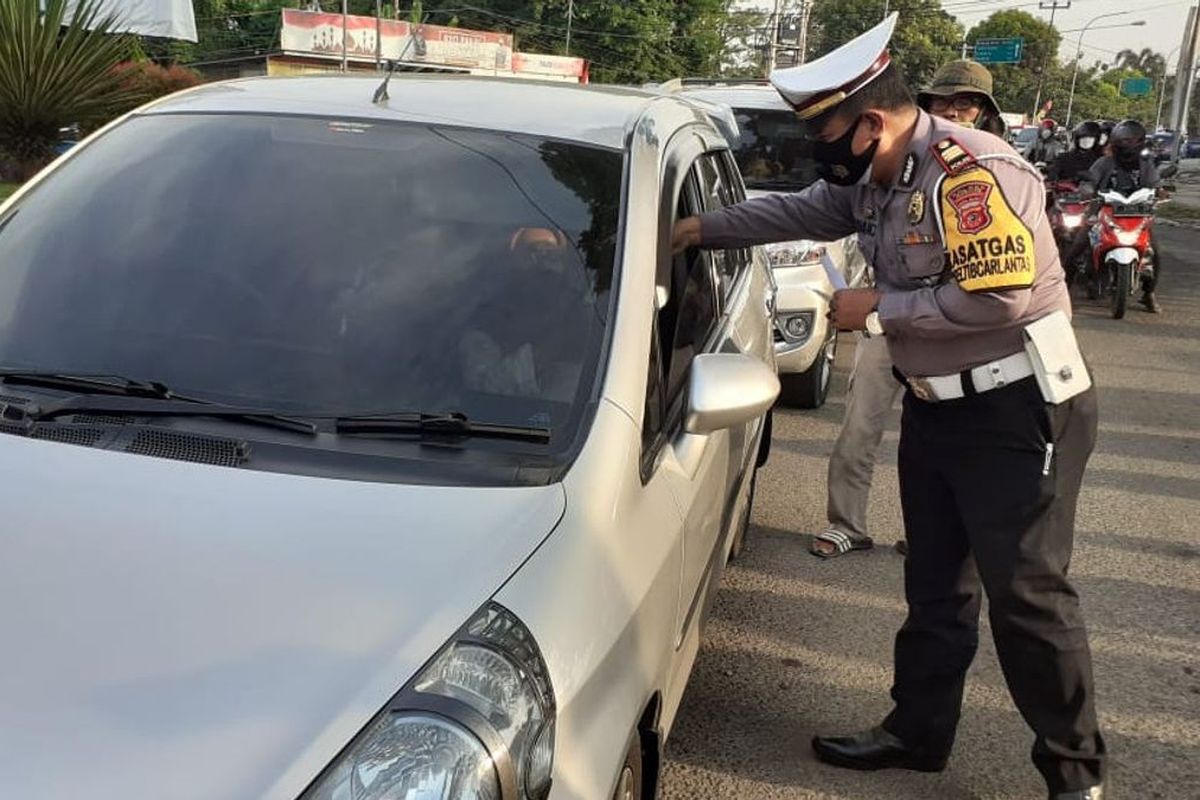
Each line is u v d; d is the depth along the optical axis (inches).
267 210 101.3
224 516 72.3
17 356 92.1
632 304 94.6
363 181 103.2
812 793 123.2
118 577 66.6
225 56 1711.4
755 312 153.7
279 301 94.4
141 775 54.9
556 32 1892.2
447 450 81.8
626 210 101.9
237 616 64.1
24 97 323.0
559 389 88.3
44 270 99.3
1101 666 154.8
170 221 101.4
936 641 121.2
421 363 89.9
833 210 119.7
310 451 80.7
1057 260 106.3
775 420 269.4
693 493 100.9
